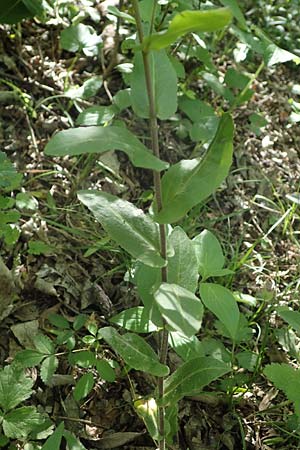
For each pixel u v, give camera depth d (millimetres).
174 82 608
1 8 937
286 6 1339
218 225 1046
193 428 841
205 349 820
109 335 641
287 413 870
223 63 1250
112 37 1169
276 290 996
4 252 912
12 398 716
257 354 895
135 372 860
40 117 1062
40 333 861
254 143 1164
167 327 629
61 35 1021
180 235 661
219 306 780
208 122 984
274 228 1068
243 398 872
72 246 951
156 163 536
